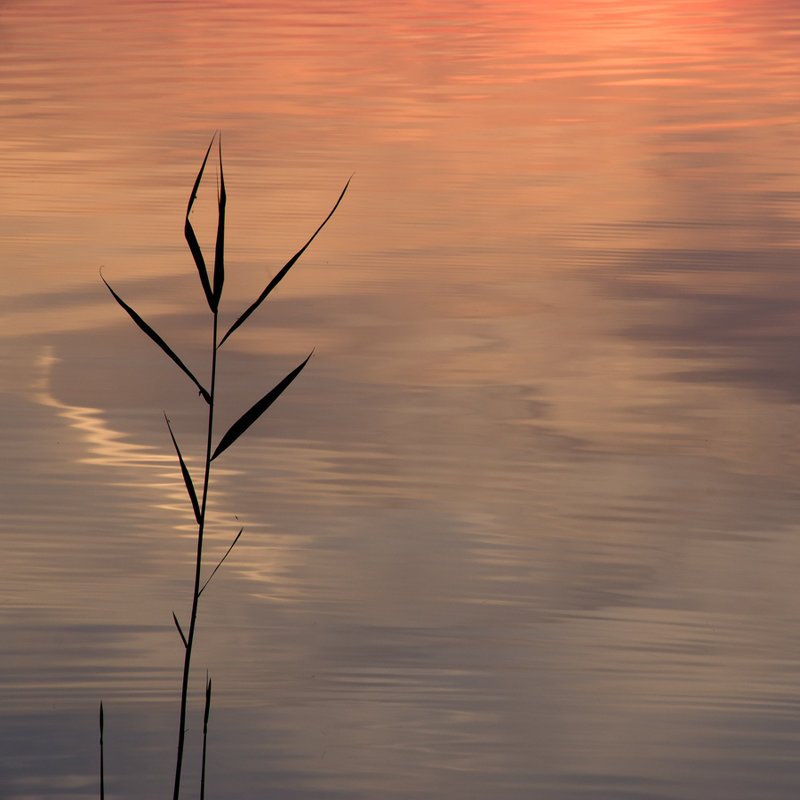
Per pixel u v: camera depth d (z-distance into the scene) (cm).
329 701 987
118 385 1662
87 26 4322
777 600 1156
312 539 1274
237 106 3284
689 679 1027
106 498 1350
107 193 2566
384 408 1600
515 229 2350
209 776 888
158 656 1055
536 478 1416
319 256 2203
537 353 1788
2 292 2028
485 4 4872
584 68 3772
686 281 2080
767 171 2728
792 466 1443
